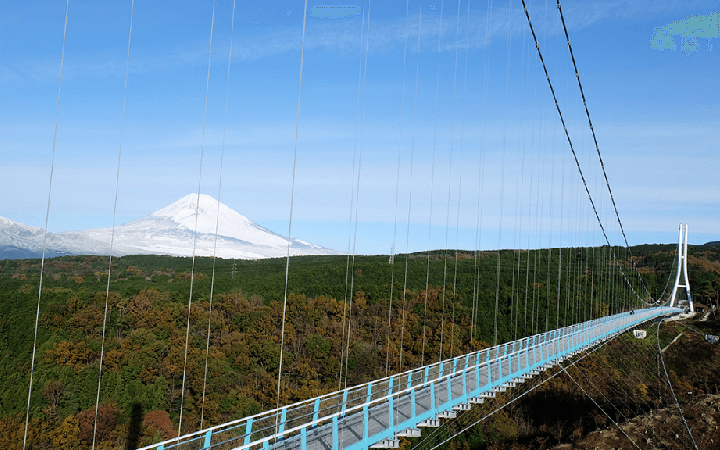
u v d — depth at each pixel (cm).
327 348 3794
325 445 1183
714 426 3691
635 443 3538
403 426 1373
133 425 3066
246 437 1067
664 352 5694
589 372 4616
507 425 3838
